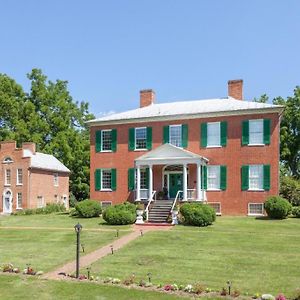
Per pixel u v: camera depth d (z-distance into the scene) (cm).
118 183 3656
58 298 1340
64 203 5394
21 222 3291
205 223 2695
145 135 3600
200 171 3278
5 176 4828
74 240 2298
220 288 1397
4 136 5706
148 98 3975
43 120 6106
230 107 3406
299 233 2377
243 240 2170
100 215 3422
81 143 6219
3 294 1387
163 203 3228
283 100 5538
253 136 3281
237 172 3303
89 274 1582
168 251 1952
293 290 1357
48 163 5194
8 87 6006
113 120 3684
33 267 1723
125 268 1680
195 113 3428
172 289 1388
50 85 6475
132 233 2462
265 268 1631
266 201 3047
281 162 5581
